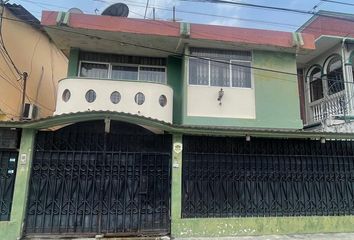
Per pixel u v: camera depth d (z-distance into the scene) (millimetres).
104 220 7637
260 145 8727
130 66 12227
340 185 8953
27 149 7535
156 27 10852
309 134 8531
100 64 12055
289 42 11750
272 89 11797
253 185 8484
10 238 7105
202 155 8375
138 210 7824
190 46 11594
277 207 8477
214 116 11211
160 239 7496
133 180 7938
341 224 8672
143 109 10312
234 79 11695
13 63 12633
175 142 8195
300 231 8422
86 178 7750
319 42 13234
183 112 11102
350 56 13094
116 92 10328
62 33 10758
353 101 12547
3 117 12016
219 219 8062
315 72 15039
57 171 7688
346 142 9234
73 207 7574
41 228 7387
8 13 12484
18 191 7324
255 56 11922
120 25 10625
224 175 8383
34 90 14453
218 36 11164
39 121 7410
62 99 10258
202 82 11469
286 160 8781
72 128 7926
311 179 8828
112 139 8031
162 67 12367
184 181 8172
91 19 10516
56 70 16531
